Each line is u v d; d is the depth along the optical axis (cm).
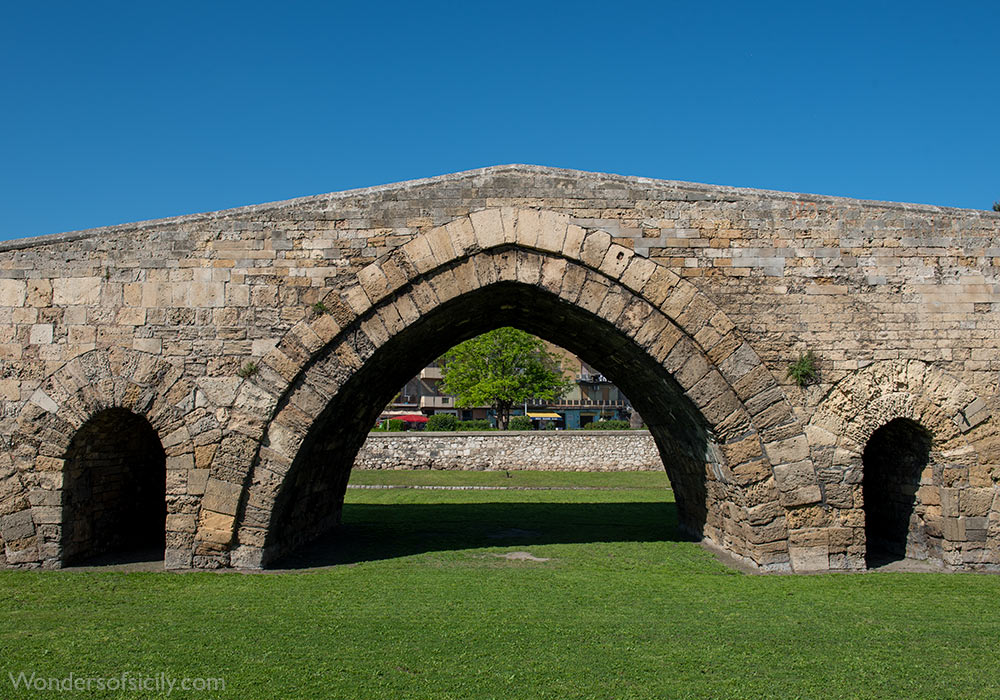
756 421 1299
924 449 1355
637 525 1908
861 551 1294
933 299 1334
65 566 1300
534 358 5331
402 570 1318
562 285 1312
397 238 1309
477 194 1317
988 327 1330
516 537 1708
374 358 1348
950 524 1302
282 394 1280
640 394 1633
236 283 1300
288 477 1287
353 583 1207
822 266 1332
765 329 1318
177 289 1302
